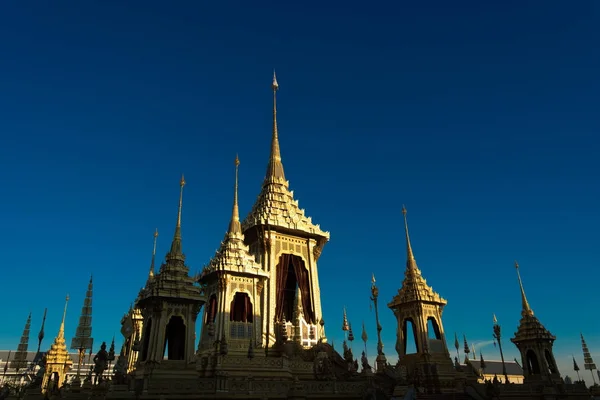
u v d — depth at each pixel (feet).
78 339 176.35
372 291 180.75
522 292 234.58
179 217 147.74
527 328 222.89
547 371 210.59
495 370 344.90
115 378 119.03
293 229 200.95
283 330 174.19
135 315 198.39
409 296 196.03
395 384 153.38
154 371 118.93
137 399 99.25
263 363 141.38
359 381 134.72
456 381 173.68
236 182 193.47
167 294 129.29
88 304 184.96
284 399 113.70
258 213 201.57
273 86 251.80
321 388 120.98
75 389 148.15
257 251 196.85
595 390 203.41
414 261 206.59
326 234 212.02
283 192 216.74
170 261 138.41
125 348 198.29
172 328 141.49
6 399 172.04
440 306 198.59
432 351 186.09
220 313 160.66
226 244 176.04
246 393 110.01
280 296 189.06
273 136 237.45
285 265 197.06
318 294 200.75
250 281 171.42
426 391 159.33
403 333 198.08
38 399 172.86
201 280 176.86
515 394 171.32
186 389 104.99
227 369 134.00
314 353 167.02
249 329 163.32
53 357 246.47
